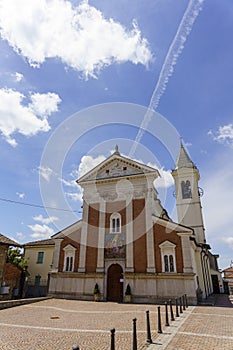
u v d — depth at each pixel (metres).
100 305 21.00
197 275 27.52
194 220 39.12
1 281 23.42
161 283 23.27
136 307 19.73
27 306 19.56
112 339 6.50
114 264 25.80
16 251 36.12
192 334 10.38
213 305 21.33
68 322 13.32
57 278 27.00
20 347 8.73
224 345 8.79
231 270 68.19
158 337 9.92
